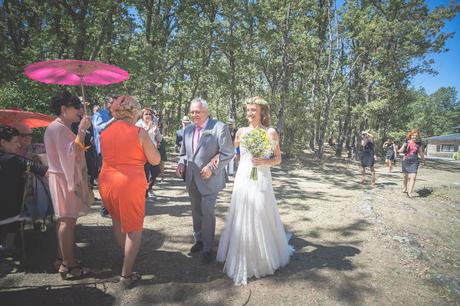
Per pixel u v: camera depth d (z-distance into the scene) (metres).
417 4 21.47
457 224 6.29
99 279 3.17
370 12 21.62
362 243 4.50
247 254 3.30
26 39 14.93
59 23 13.24
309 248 4.26
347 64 23.02
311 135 22.53
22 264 3.38
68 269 3.13
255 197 3.34
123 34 15.19
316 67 22.05
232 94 19.45
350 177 12.62
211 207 3.60
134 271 3.36
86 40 13.32
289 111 19.19
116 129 2.92
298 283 3.26
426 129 76.38
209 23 17.08
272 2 17.17
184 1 16.59
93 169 4.73
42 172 3.30
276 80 20.28
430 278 3.51
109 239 4.18
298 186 9.65
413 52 22.02
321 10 21.00
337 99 24.69
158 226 4.86
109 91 12.25
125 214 2.90
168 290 3.03
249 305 2.85
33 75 3.14
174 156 15.13
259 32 18.34
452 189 10.70
